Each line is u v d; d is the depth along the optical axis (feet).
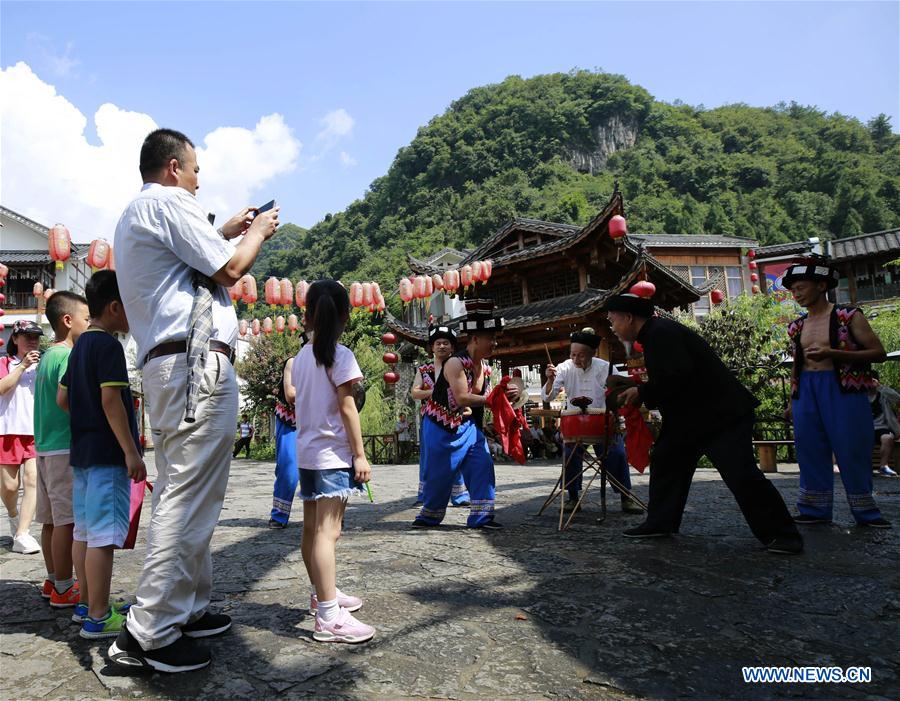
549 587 10.14
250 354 72.84
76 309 10.84
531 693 6.43
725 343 38.93
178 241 7.58
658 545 12.76
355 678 6.85
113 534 8.52
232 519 19.42
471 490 15.92
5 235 93.56
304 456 8.48
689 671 6.87
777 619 8.36
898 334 43.70
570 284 52.95
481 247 60.70
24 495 14.82
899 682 6.54
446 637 8.05
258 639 8.12
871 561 10.97
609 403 14.32
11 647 8.16
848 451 13.82
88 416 8.63
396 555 12.92
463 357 15.96
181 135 8.54
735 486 12.02
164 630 7.07
